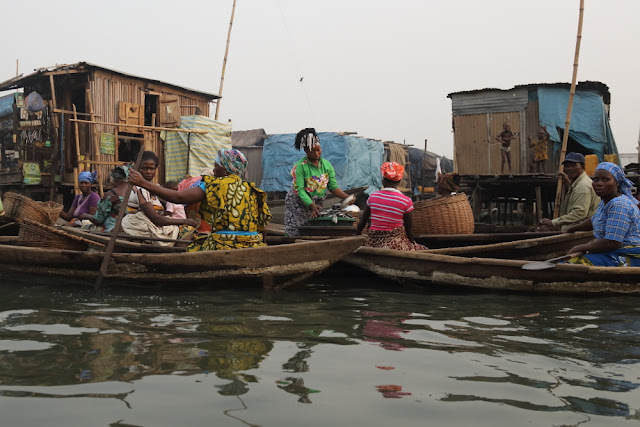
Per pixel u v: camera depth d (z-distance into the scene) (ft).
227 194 14.49
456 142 52.26
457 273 15.29
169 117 50.98
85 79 47.60
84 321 10.75
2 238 18.94
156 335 9.65
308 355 8.58
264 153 71.97
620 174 15.24
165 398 6.61
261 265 14.14
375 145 75.00
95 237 16.81
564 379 7.61
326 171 20.90
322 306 12.78
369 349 9.03
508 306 13.12
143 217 17.56
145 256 14.53
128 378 7.33
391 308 12.71
